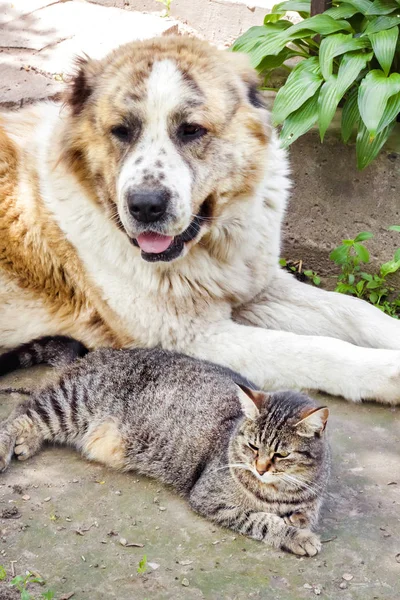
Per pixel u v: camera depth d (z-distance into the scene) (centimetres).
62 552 151
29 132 198
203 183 176
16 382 185
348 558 151
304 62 213
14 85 228
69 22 256
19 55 240
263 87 233
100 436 168
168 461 163
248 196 183
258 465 151
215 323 188
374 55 214
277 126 219
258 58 215
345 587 146
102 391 169
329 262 219
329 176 215
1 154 194
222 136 176
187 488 161
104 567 149
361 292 209
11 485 162
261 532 153
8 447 166
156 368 171
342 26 212
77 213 186
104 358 175
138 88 173
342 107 224
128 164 172
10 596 145
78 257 189
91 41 246
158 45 181
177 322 186
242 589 146
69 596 145
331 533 154
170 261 178
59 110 194
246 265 192
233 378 170
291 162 217
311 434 151
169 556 151
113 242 184
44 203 190
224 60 181
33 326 196
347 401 182
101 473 166
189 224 175
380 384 179
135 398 168
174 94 172
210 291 187
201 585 146
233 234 186
